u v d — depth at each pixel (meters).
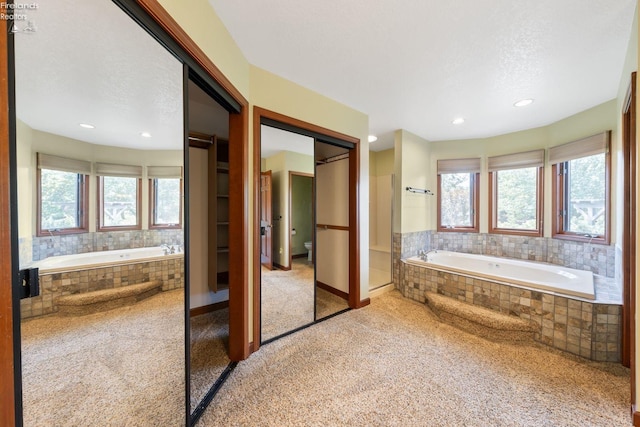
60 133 1.04
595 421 1.30
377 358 1.86
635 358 1.29
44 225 1.01
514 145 3.38
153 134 1.34
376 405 1.41
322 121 2.39
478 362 1.81
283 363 1.80
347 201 2.92
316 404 1.42
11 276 0.58
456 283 2.65
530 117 2.87
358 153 2.76
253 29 1.51
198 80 1.32
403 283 3.22
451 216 3.84
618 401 1.43
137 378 1.42
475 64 1.86
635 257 1.34
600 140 2.46
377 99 2.47
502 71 1.95
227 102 1.60
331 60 1.83
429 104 2.56
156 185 1.43
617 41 1.57
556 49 1.66
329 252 3.16
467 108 2.64
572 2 1.28
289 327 2.35
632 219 1.41
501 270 3.15
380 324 2.42
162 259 1.49
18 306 0.66
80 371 1.22
